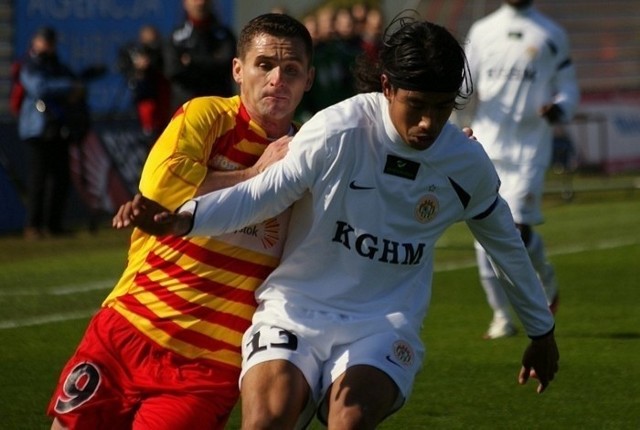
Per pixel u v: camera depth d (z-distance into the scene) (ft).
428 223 43.39
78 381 43.86
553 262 125.59
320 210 42.52
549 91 93.50
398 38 41.01
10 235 142.92
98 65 183.11
